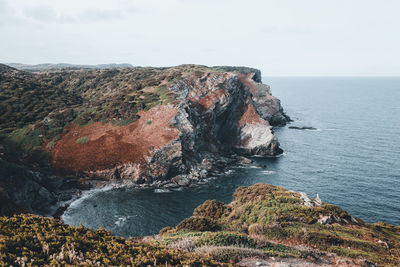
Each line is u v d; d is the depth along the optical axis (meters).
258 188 41.53
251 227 29.55
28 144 67.38
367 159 81.50
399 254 24.34
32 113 79.12
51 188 58.94
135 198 57.84
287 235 26.72
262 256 18.66
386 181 64.94
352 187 62.06
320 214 31.95
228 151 93.44
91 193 59.97
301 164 79.44
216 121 95.06
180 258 14.47
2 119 73.50
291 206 34.22
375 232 31.39
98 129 75.31
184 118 77.81
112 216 49.78
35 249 11.89
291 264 18.19
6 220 13.90
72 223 47.03
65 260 11.53
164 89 92.31
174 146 70.25
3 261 10.22
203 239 21.62
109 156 67.00
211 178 70.12
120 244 14.38
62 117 78.69
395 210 51.41
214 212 38.53
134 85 103.06
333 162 79.88
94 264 11.61
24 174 52.56
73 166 64.19
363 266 19.72
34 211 49.53
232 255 17.81
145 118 78.44
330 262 20.20
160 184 64.88
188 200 57.12
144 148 69.31
